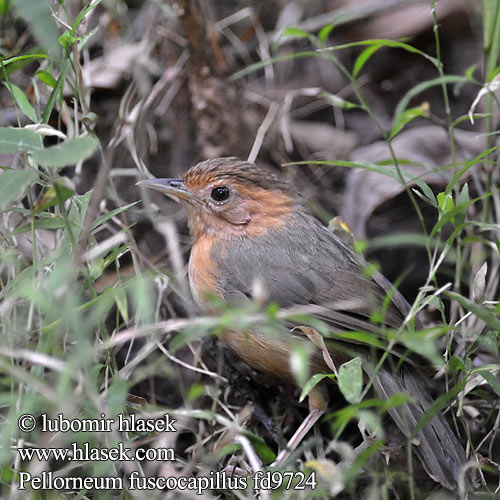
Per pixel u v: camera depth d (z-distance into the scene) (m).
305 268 9.15
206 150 11.52
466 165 8.26
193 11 11.06
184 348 10.01
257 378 9.91
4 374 7.63
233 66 12.02
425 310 10.49
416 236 8.22
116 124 10.70
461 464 7.80
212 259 9.53
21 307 8.43
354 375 6.42
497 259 10.12
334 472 6.37
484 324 9.16
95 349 7.57
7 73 8.55
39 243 9.24
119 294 6.86
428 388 9.14
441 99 12.30
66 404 6.43
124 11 11.71
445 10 12.11
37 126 7.80
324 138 12.03
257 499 7.55
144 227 10.94
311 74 12.66
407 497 8.38
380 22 12.48
